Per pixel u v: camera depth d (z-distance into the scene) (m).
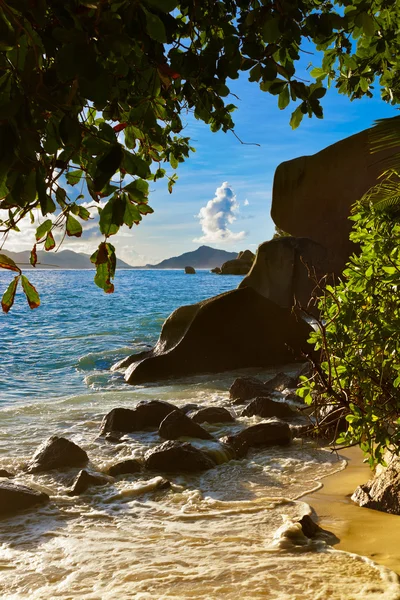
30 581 3.57
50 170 1.80
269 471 6.03
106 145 1.72
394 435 4.21
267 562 3.75
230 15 3.04
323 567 3.64
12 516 4.77
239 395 9.84
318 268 19.72
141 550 4.03
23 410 9.04
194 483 5.67
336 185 20.47
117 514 4.83
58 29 1.49
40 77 1.59
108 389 11.37
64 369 13.73
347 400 4.43
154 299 38.12
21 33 1.65
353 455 6.58
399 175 6.98
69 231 2.02
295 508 4.87
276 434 7.00
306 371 10.11
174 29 2.26
